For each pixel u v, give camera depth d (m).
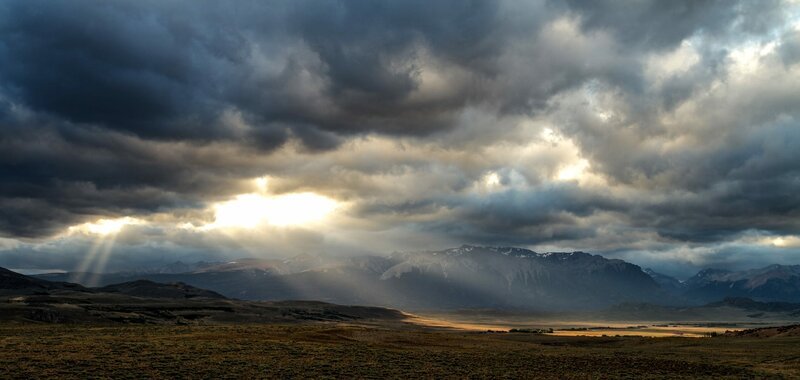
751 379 66.31
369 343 92.81
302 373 58.41
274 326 120.00
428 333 124.69
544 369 70.38
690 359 85.50
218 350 70.69
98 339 78.62
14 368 53.69
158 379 52.47
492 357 80.12
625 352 97.56
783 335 127.44
